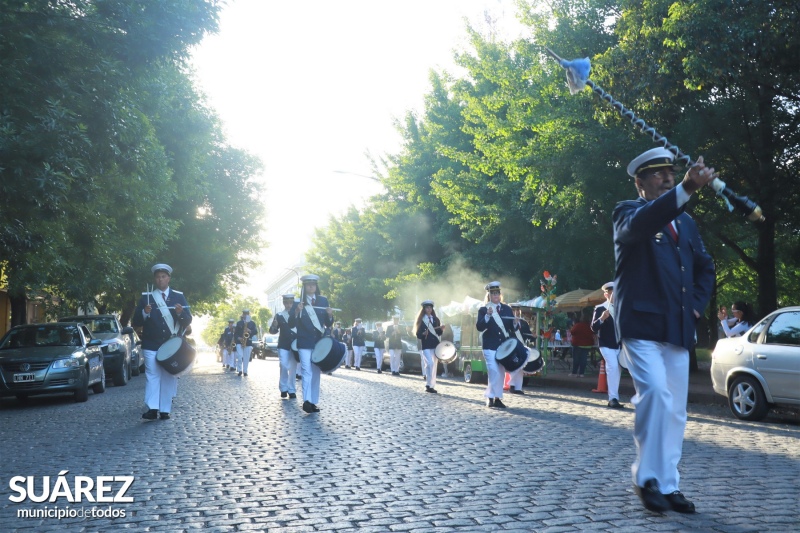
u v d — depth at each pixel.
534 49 21.69
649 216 5.09
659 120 16.95
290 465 7.85
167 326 12.26
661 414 5.38
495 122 23.34
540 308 22.48
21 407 16.61
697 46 14.05
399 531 5.17
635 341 5.47
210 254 39.53
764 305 19.25
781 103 17.59
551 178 20.14
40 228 18.98
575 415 12.67
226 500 6.25
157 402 12.33
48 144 13.42
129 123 16.06
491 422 11.62
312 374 13.23
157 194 25.62
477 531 5.12
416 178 35.16
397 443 9.36
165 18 14.55
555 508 5.70
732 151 18.12
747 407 12.40
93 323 25.02
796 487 6.44
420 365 29.80
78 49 14.61
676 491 5.50
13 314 24.08
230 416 12.69
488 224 28.64
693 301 5.54
